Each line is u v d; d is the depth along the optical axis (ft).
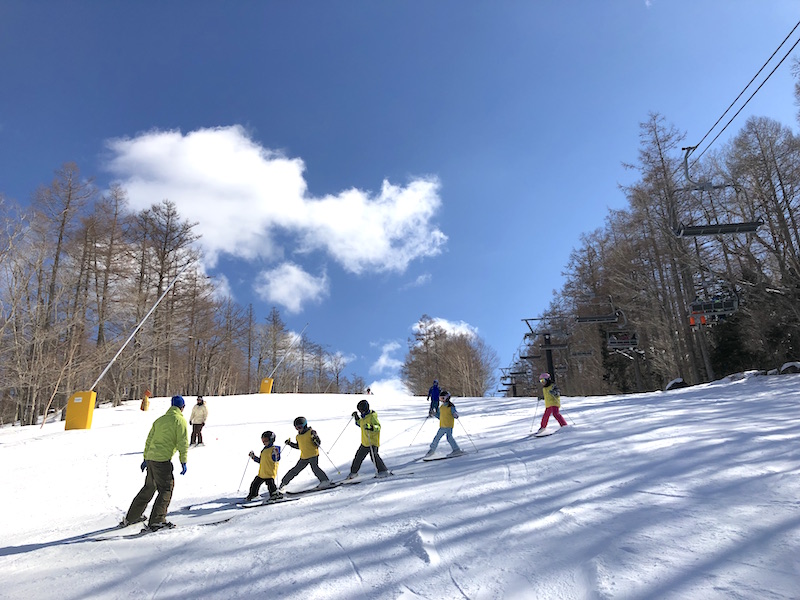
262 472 26.81
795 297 89.81
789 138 101.65
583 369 176.86
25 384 88.02
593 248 165.99
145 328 118.01
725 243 105.91
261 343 210.18
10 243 84.74
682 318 114.01
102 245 114.73
